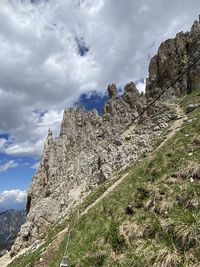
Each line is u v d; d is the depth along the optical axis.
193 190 14.80
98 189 53.44
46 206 71.38
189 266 11.11
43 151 99.88
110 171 62.12
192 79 83.44
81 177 74.94
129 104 96.19
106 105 102.06
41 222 68.44
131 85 99.69
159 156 23.48
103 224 19.55
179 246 12.12
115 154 67.75
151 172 21.78
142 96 98.81
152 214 15.98
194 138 22.78
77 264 16.59
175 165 19.97
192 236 11.90
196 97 71.56
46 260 31.98
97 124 99.56
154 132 64.50
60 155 92.62
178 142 24.38
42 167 93.81
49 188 83.81
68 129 101.44
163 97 84.69
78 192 68.38
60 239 35.12
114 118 93.56
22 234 67.00
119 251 15.19
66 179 79.50
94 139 91.44
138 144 63.28
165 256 11.97
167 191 16.92
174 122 62.69
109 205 22.36
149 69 100.12
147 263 12.48
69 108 108.00
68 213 58.41
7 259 65.31
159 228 14.11
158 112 74.94
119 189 26.08
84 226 23.70
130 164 54.09
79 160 83.81
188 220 12.52
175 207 14.73
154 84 96.31
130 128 79.75
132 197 19.41
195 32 92.19
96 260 15.66
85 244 18.39
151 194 18.17
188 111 63.38
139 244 14.49
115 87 105.19
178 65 90.88
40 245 46.88
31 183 93.50
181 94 84.50
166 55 95.50
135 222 16.27
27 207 92.44
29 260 37.38
